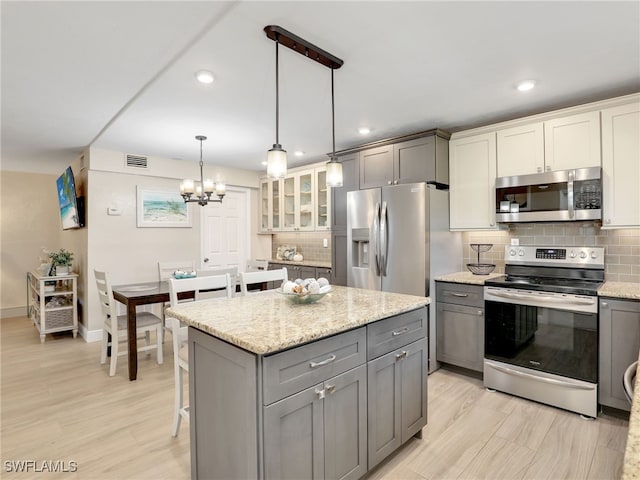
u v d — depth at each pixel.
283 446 1.45
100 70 2.27
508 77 2.40
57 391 2.95
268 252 6.11
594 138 2.67
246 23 1.77
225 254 5.57
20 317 5.57
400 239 3.34
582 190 2.68
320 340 1.59
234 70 2.27
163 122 3.29
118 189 4.49
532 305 2.72
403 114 3.10
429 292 3.22
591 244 2.99
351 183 4.05
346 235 4.08
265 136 3.76
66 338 4.46
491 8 1.67
